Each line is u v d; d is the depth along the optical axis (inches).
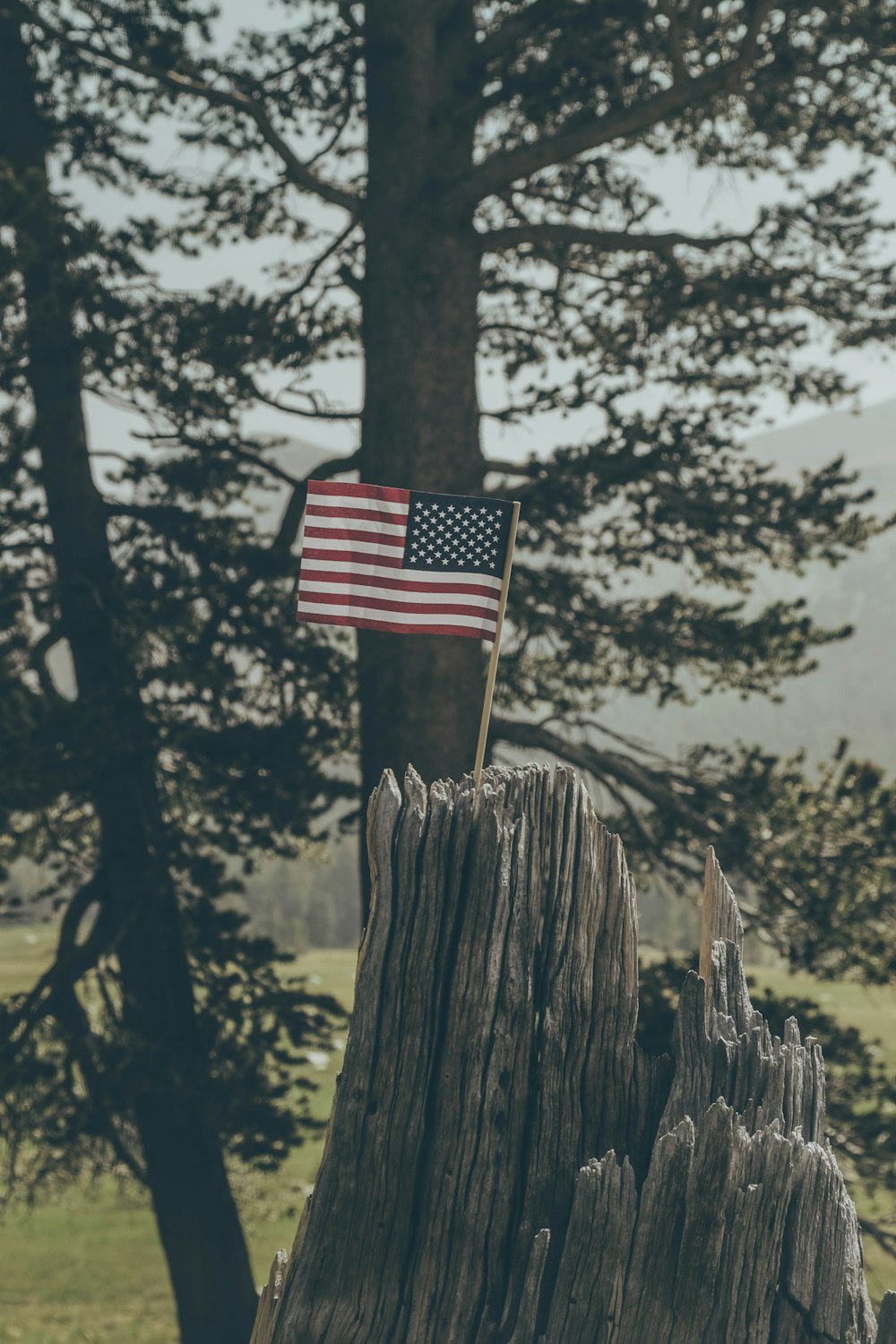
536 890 150.4
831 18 440.5
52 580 552.1
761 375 540.1
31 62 572.7
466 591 165.5
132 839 543.2
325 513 166.1
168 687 513.3
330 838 561.0
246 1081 506.6
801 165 561.6
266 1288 153.2
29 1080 513.3
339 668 555.8
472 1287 143.3
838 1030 470.6
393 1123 146.3
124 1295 765.9
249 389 522.0
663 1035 417.4
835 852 471.5
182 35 550.6
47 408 532.1
